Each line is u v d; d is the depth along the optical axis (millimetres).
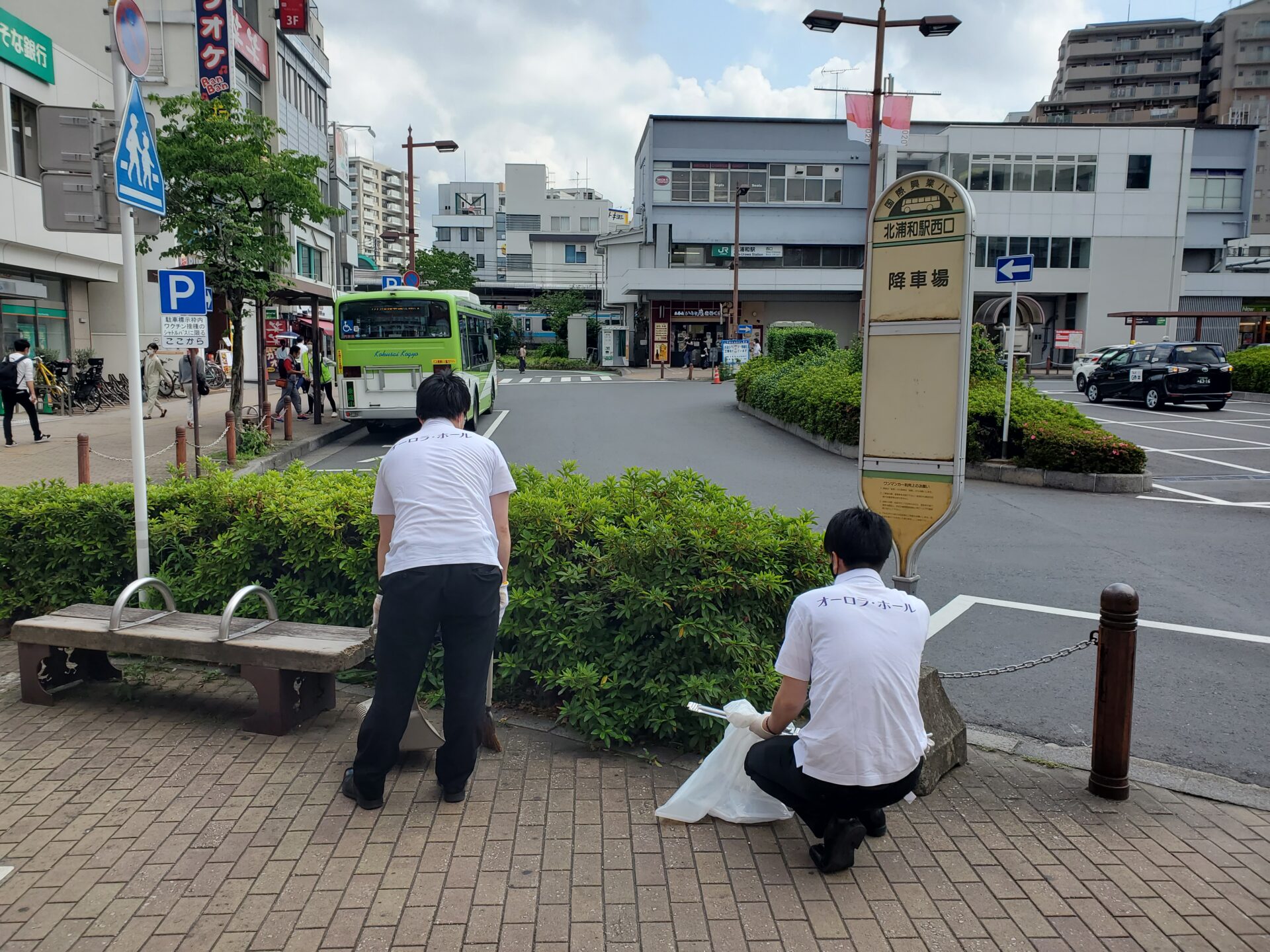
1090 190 44875
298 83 38062
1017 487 12336
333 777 3885
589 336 59219
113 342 24906
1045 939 2896
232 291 14773
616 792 3805
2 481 11594
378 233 129375
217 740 4250
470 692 3566
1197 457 14828
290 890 3059
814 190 46156
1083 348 45656
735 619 4203
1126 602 3824
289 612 5027
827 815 3234
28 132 20156
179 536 5418
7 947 2736
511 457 14883
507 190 87188
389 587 3479
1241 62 86375
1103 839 3551
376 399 17234
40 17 26203
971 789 3980
